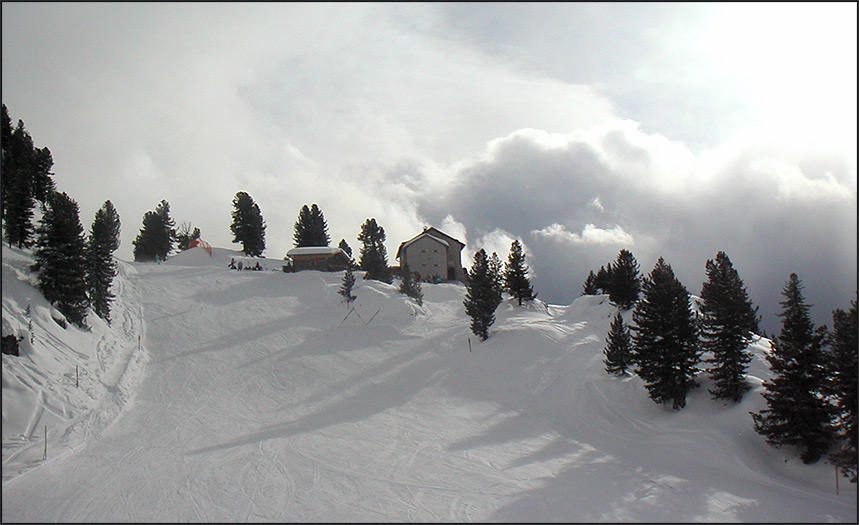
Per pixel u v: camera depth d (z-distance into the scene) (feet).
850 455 69.10
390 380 122.62
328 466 74.49
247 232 307.78
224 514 59.16
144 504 61.16
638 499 65.36
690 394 97.14
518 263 184.34
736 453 79.41
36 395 84.99
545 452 82.89
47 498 61.93
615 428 95.35
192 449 79.71
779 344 80.28
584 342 138.92
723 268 111.34
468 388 118.52
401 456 79.36
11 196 148.87
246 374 121.08
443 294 202.80
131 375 111.75
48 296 117.39
